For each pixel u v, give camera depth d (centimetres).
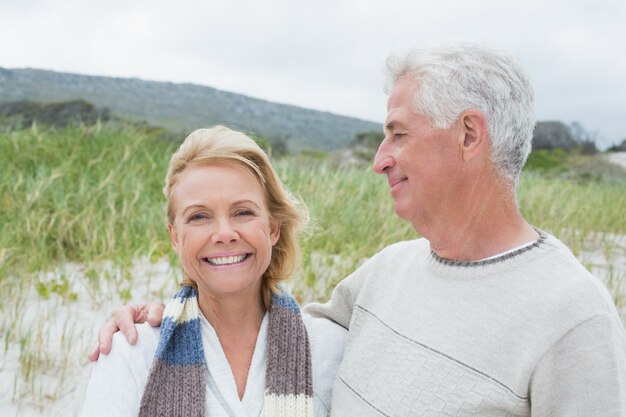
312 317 213
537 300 152
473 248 166
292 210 195
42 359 343
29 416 303
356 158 1354
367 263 204
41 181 535
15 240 486
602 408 139
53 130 764
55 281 426
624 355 143
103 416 168
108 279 437
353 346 190
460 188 164
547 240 159
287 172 680
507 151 161
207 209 179
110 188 580
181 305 182
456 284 166
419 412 164
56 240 495
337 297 211
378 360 178
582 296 147
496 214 163
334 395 189
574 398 143
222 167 180
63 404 313
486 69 159
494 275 160
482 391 155
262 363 187
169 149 727
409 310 175
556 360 147
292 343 190
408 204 171
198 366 177
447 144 162
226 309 186
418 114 164
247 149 183
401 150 168
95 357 179
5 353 337
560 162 1830
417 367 167
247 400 181
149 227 525
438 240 170
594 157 1844
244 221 181
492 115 159
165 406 173
